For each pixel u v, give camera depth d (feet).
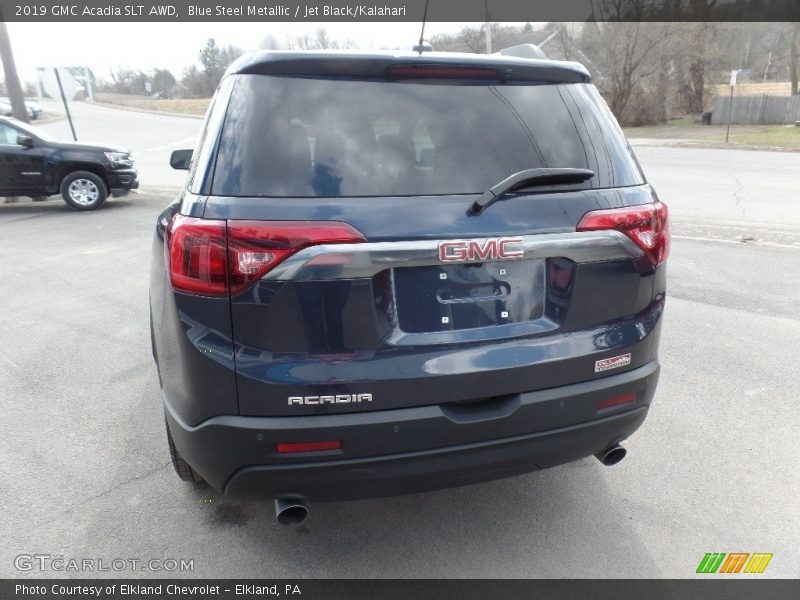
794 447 10.54
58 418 11.66
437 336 6.75
